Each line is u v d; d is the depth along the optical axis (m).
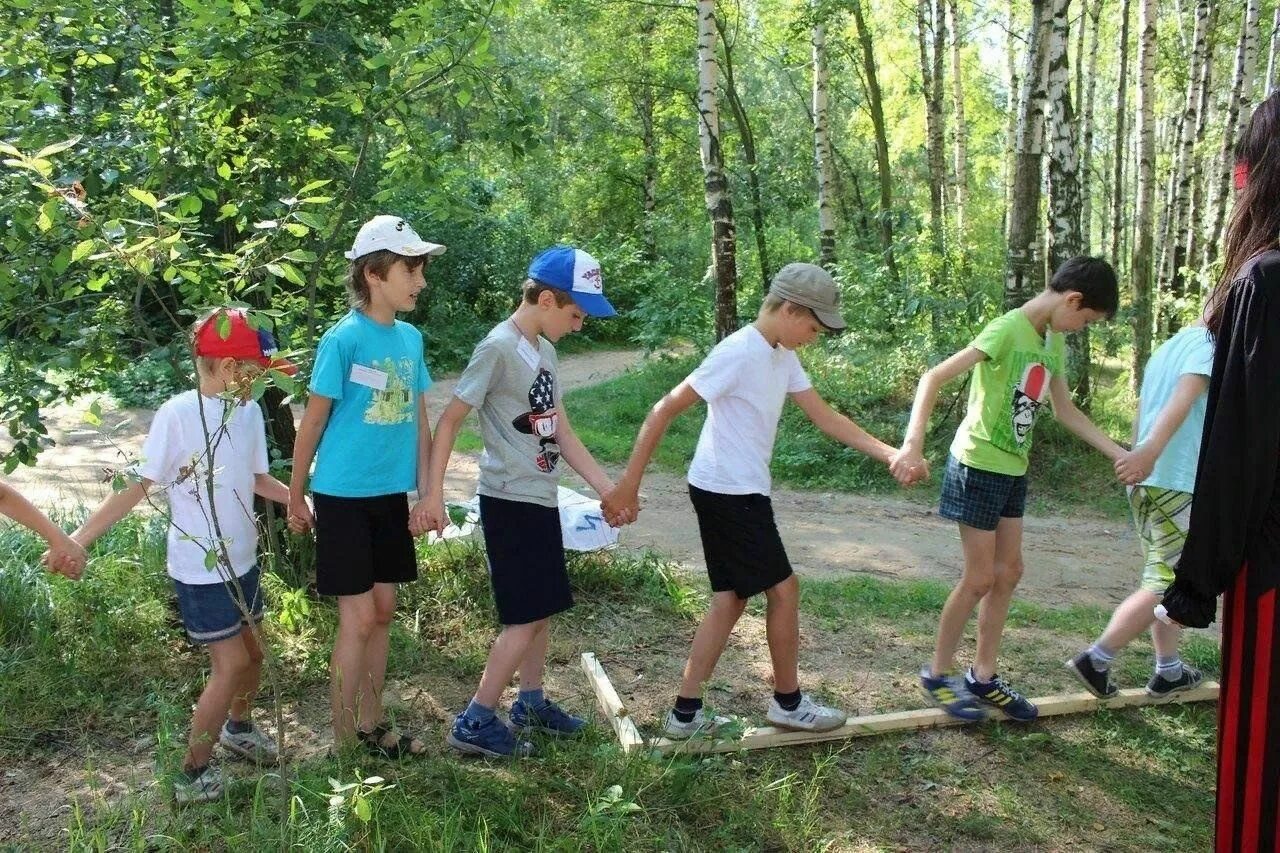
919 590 5.71
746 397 3.42
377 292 3.31
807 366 11.40
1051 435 9.70
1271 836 1.98
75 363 3.89
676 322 14.66
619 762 3.37
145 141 4.41
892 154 25.12
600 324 21.22
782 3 18.95
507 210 23.14
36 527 2.96
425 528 3.34
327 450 3.27
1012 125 18.91
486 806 3.09
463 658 4.35
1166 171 17.25
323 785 3.08
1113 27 22.50
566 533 5.23
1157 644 4.11
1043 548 7.54
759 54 22.78
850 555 7.02
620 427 11.55
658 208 24.86
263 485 3.38
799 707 3.70
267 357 3.15
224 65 4.36
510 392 3.43
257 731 3.42
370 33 5.14
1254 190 2.04
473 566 5.16
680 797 3.22
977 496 3.71
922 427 3.62
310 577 4.80
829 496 9.02
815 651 4.71
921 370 10.88
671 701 4.07
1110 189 25.86
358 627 3.30
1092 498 8.95
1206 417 2.04
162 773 3.12
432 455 3.36
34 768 3.41
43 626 4.23
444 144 4.66
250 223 4.59
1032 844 3.17
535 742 3.60
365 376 3.26
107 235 2.65
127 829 3.00
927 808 3.34
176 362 4.14
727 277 11.93
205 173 4.54
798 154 22.59
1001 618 3.86
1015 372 3.65
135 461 3.06
